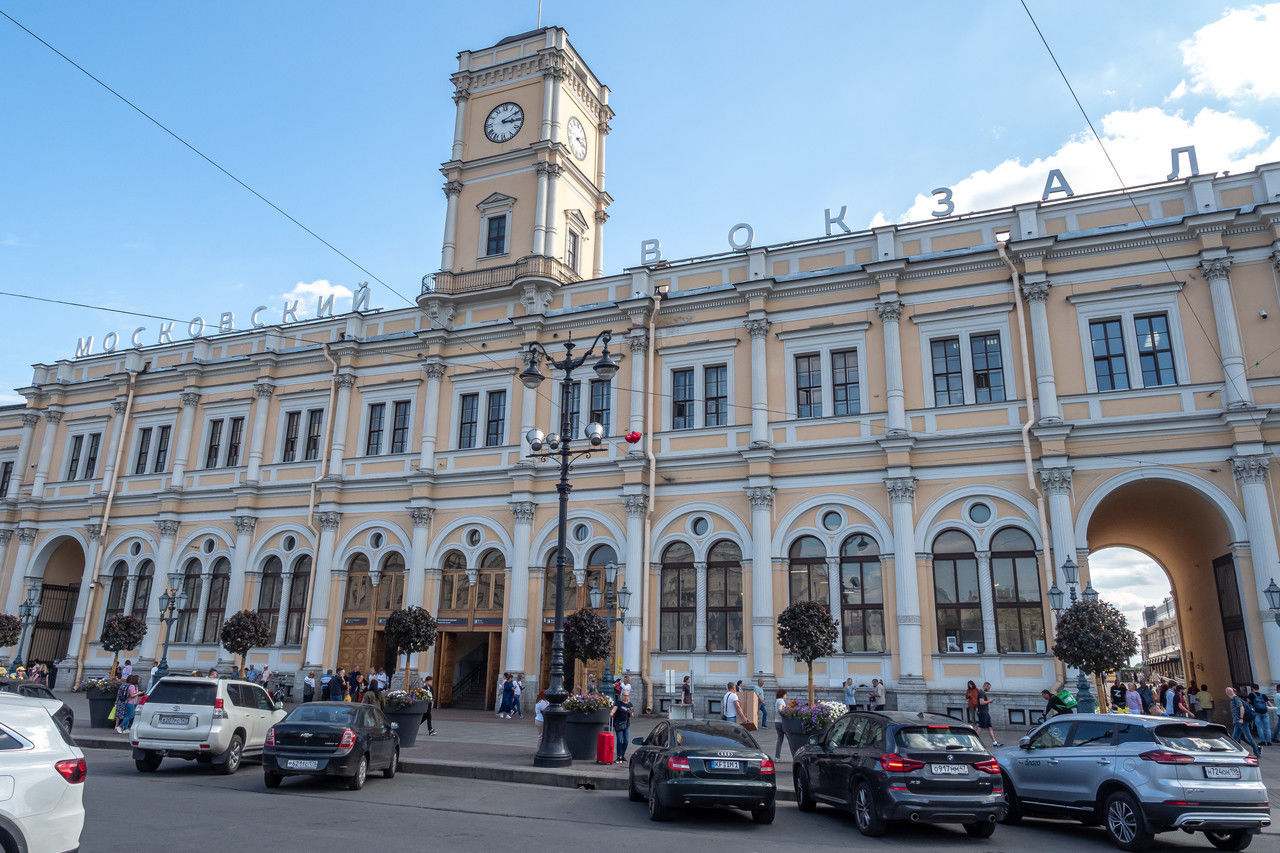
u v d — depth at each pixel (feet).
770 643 97.86
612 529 108.78
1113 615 69.97
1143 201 95.35
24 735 27.09
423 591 116.26
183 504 135.95
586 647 80.89
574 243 131.95
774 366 106.63
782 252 109.91
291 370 135.54
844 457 100.53
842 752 47.93
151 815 41.91
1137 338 92.58
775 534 101.60
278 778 53.98
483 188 130.31
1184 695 82.58
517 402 118.42
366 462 125.18
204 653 127.95
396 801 50.03
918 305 101.65
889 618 94.68
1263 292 88.63
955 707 90.02
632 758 53.31
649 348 112.27
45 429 151.84
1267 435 85.30
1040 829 47.03
